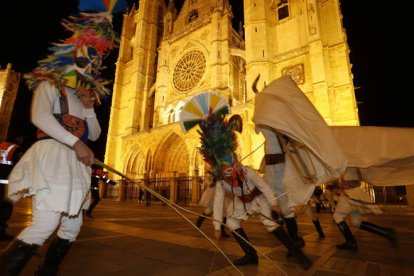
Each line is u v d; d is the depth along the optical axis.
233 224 3.69
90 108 2.42
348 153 3.71
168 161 32.59
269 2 30.55
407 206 17.45
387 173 4.08
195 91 33.16
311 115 3.05
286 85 3.55
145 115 38.28
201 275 2.98
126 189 31.20
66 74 2.19
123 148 36.84
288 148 3.57
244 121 24.53
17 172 1.93
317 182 3.04
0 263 1.76
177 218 10.10
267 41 28.23
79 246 4.43
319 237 6.07
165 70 38.03
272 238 5.81
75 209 1.95
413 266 3.44
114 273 2.98
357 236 6.30
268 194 3.40
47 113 1.94
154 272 3.06
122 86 43.72
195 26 36.16
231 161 3.67
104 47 2.50
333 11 26.59
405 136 3.49
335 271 3.21
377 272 3.17
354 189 4.50
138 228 7.00
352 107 22.97
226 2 35.12
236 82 33.34
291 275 3.05
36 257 3.56
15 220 7.64
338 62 24.83
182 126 4.03
